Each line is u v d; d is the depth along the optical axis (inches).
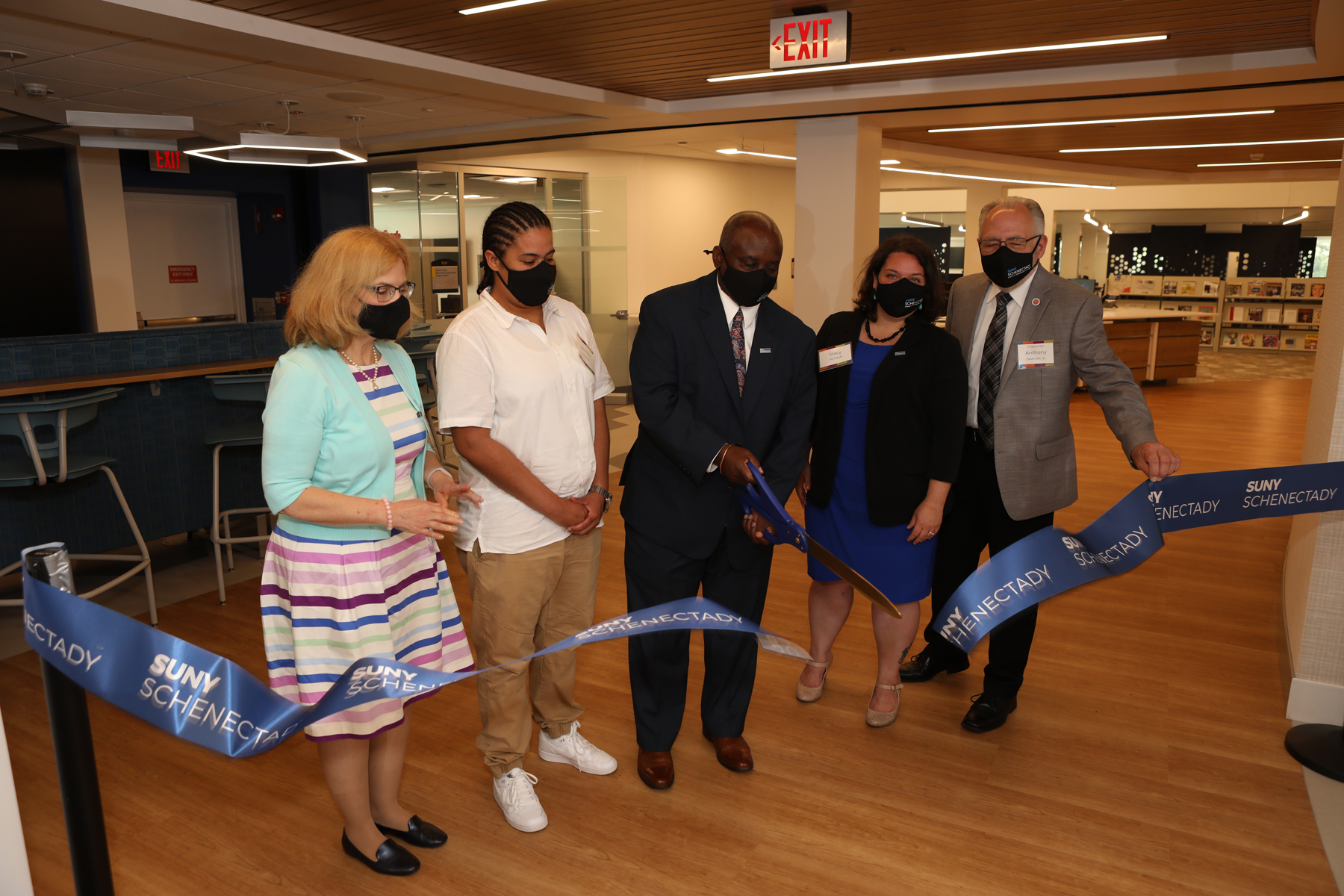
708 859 84.5
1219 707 114.3
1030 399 100.4
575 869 83.1
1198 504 86.2
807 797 94.5
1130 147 364.2
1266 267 588.1
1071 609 148.9
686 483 89.0
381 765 83.8
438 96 239.1
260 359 187.5
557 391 83.7
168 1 155.2
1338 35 173.8
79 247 305.4
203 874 82.4
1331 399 106.3
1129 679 122.6
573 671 96.5
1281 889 80.0
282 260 371.6
